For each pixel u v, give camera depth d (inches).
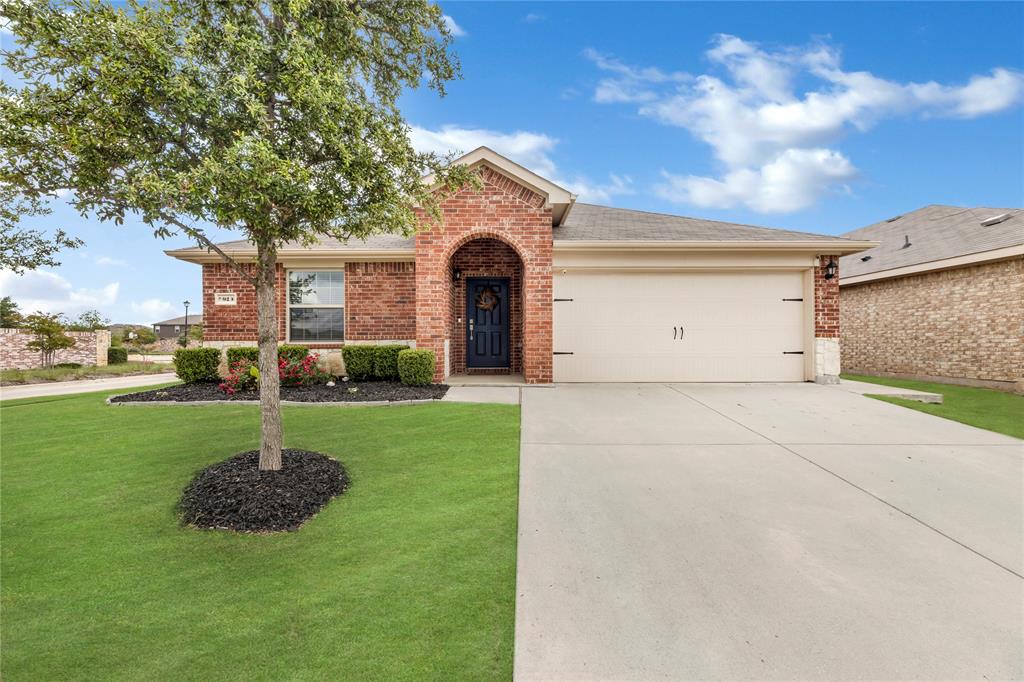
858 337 607.8
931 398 346.3
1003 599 106.7
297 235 165.0
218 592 108.8
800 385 394.0
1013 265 432.8
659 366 411.8
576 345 411.2
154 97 136.5
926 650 90.0
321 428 249.4
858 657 88.2
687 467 193.0
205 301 430.0
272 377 176.4
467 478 180.5
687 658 87.8
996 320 445.4
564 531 139.6
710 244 390.0
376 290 437.1
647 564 121.7
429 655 88.0
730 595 108.3
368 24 202.7
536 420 266.4
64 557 125.3
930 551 128.6
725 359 411.8
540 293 386.6
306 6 150.9
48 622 98.0
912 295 531.8
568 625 97.3
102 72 128.2
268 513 145.9
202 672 83.5
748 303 412.8
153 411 298.4
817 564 121.8
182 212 140.3
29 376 611.8
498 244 459.8
